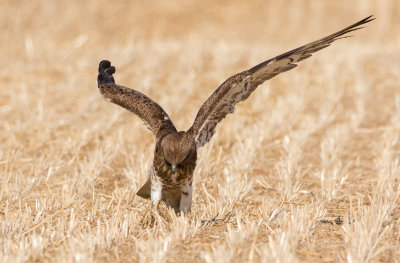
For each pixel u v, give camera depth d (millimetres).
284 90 18828
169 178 9062
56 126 15562
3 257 7809
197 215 9938
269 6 38750
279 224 9359
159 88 18938
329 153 13656
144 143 14391
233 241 8312
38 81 19125
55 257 8062
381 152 13570
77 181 11352
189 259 7996
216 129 15031
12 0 34281
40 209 10117
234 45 26062
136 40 33688
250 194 11531
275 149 14273
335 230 9203
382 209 9578
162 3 37875
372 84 19375
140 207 10375
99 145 14281
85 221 9531
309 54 8922
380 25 35688
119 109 16953
